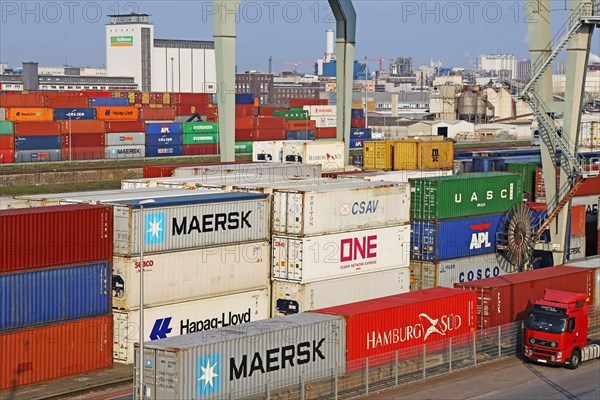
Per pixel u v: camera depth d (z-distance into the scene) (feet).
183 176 213.05
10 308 136.87
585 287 181.88
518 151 321.73
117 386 142.72
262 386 126.93
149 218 151.94
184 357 117.60
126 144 490.08
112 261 151.33
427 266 198.80
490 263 212.23
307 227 167.32
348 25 293.02
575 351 157.17
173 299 156.25
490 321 162.20
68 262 144.25
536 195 243.81
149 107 556.51
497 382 147.84
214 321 163.02
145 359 120.06
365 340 140.46
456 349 155.94
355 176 226.38
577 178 218.79
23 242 138.00
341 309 143.02
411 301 149.59
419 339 149.48
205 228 160.25
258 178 203.10
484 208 208.54
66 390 138.41
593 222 249.14
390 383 144.25
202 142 525.34
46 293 141.59
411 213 200.13
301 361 131.75
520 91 221.66
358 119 586.04
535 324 156.35
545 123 218.59
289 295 169.58
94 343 148.66
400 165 259.80
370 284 181.47
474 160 264.31
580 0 207.62
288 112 579.07
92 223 147.33
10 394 135.74
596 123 343.87
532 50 215.51
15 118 471.21
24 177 393.70
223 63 247.70
